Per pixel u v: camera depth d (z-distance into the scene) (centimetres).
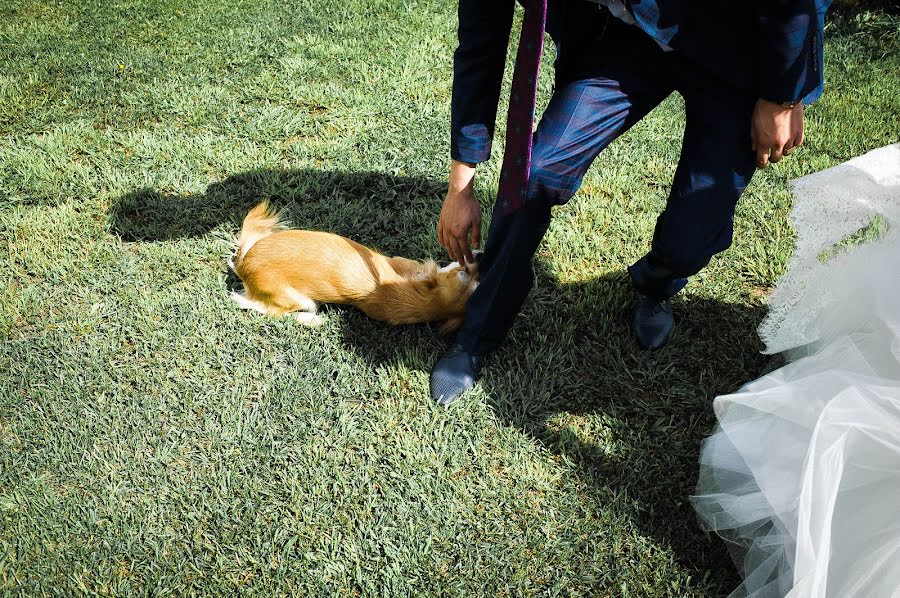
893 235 235
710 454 237
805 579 180
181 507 240
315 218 352
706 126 216
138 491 245
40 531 232
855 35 474
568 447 259
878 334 224
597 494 245
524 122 198
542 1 178
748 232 340
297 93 433
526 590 222
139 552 229
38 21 516
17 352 286
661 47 203
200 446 258
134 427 261
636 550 230
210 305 306
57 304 308
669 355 288
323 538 234
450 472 252
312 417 265
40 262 324
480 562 229
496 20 214
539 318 303
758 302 309
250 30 498
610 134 222
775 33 184
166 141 395
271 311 305
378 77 449
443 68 462
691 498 234
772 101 197
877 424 190
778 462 214
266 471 250
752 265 322
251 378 281
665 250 244
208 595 221
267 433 261
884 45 464
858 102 416
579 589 223
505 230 243
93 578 224
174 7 529
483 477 252
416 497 245
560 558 228
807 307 253
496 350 292
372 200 366
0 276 319
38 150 389
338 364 286
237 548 230
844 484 198
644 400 276
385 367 286
